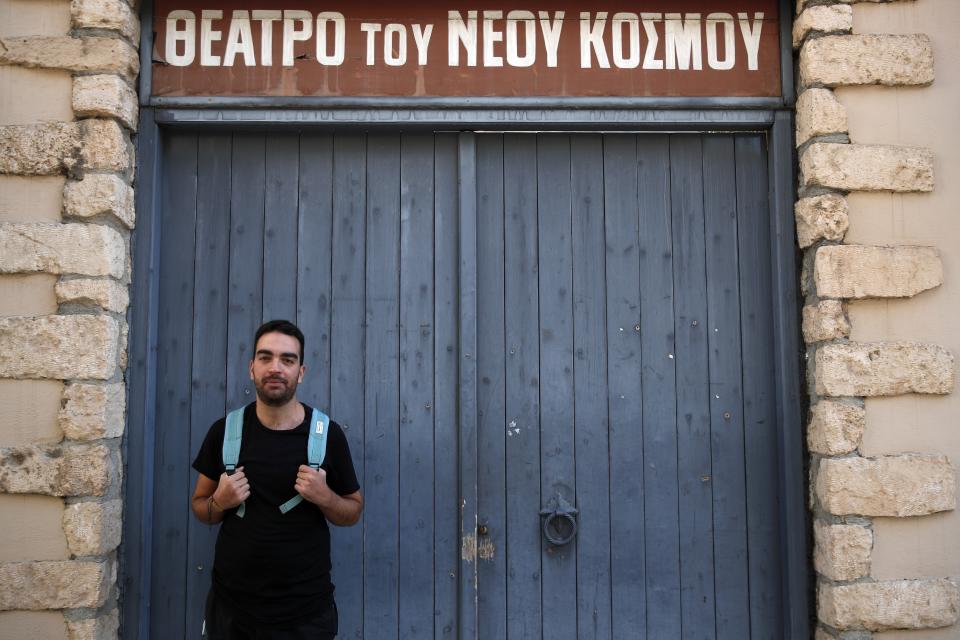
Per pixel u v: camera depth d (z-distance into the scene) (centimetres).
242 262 373
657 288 379
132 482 348
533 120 370
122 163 346
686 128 378
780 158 372
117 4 347
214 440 318
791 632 352
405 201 378
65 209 335
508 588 365
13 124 340
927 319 348
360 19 373
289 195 377
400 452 367
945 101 358
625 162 384
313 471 303
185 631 356
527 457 370
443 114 369
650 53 376
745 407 374
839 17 359
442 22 374
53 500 324
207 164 377
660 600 367
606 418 373
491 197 381
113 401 336
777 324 368
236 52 370
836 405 340
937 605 333
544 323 376
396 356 371
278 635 302
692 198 383
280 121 366
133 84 361
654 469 371
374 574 363
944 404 344
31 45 342
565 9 377
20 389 328
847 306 348
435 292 374
